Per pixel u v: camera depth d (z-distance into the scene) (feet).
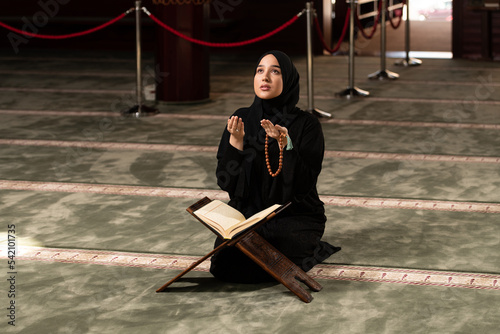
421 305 11.32
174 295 11.78
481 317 10.89
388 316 10.95
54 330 10.65
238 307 11.30
